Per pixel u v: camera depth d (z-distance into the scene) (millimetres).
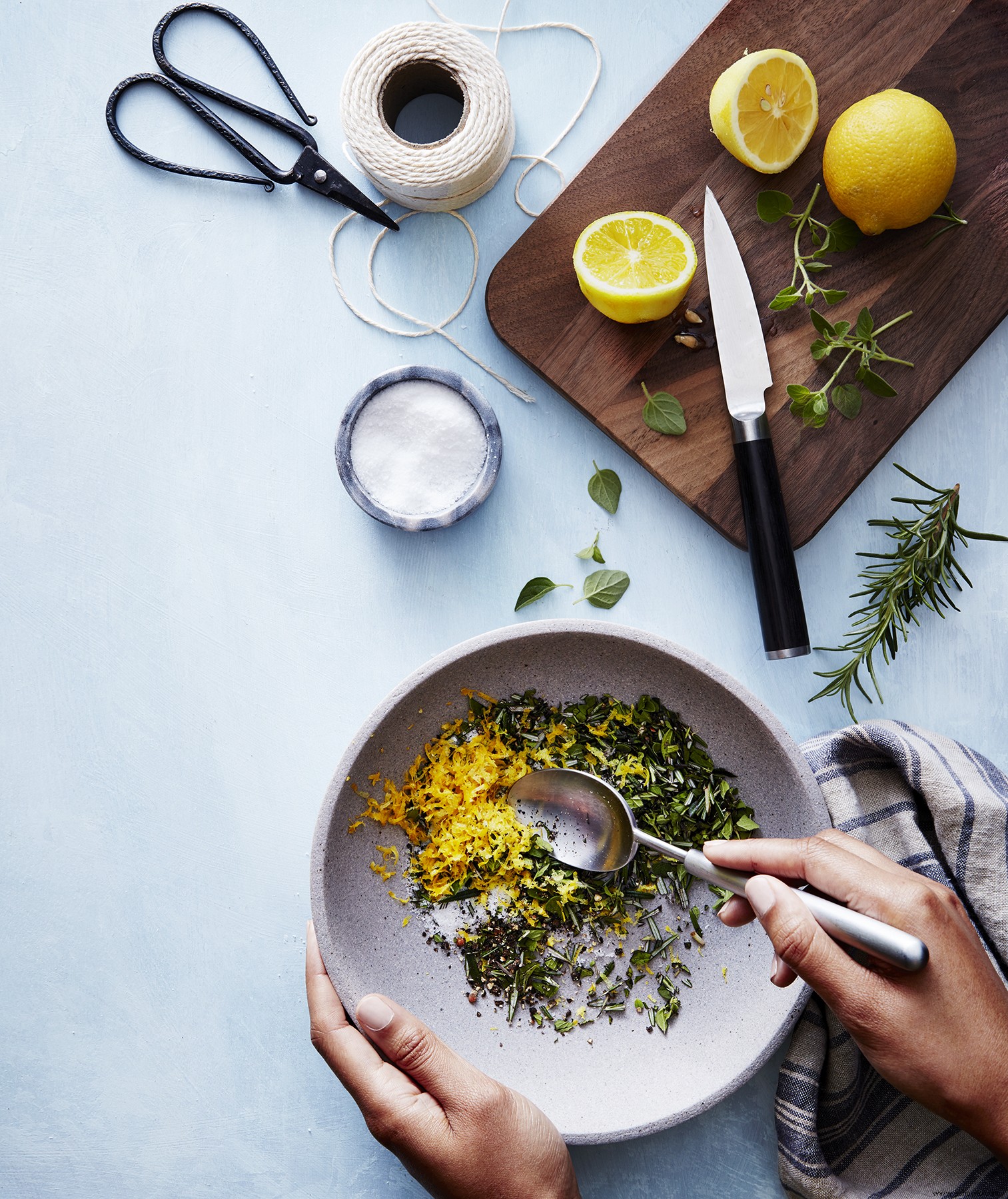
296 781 647
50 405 653
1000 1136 512
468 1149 542
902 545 620
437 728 611
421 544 644
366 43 636
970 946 516
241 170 643
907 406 615
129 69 642
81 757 652
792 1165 588
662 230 598
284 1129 643
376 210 626
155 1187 644
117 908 649
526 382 641
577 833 596
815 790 567
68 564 656
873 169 575
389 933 601
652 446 620
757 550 604
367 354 645
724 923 563
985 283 612
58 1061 647
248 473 648
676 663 581
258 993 646
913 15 609
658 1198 628
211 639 648
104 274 648
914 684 638
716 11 635
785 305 601
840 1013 508
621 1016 598
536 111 638
